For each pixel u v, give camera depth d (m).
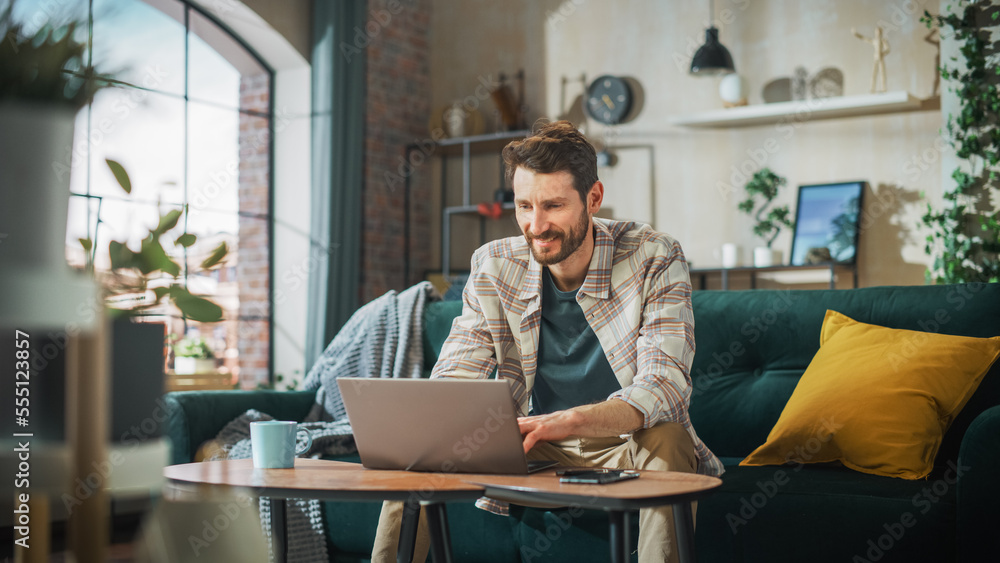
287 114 5.14
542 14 5.84
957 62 4.62
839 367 2.08
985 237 4.48
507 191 5.62
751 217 5.22
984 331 2.07
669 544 1.35
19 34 0.80
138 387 0.84
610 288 1.73
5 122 0.72
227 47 4.91
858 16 4.98
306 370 4.80
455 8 6.08
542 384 1.83
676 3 5.46
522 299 1.78
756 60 5.24
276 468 1.43
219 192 4.78
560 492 1.12
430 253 6.00
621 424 1.43
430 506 1.21
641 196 5.52
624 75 5.60
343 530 2.34
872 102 4.73
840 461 2.01
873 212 4.92
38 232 0.74
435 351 2.83
